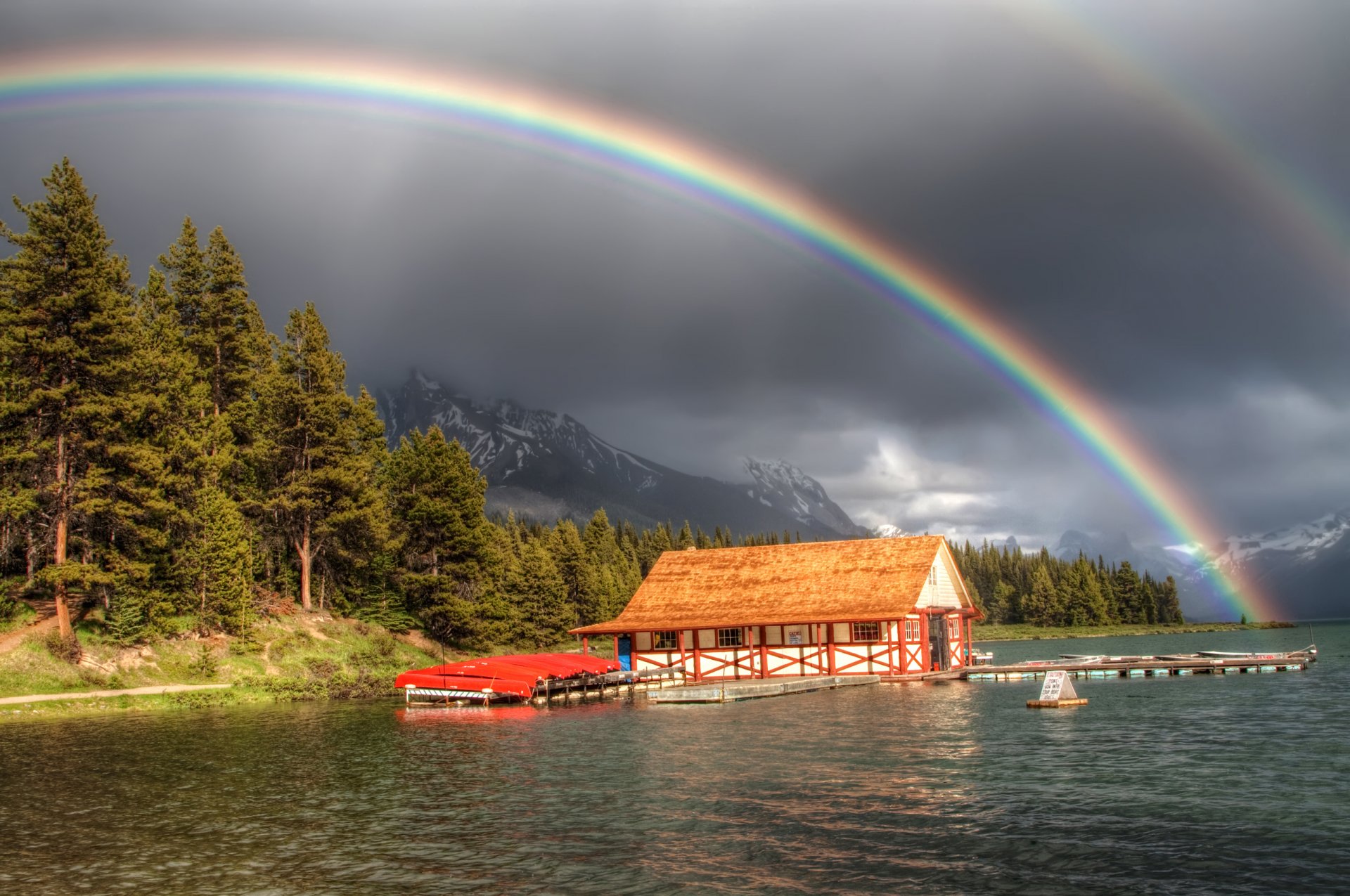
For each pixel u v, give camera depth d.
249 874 17.91
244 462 70.12
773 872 16.92
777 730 35.38
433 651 73.88
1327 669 62.19
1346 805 20.80
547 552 107.00
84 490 51.03
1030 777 24.77
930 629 62.12
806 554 63.59
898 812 21.19
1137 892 15.41
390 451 89.81
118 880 17.72
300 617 68.19
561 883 16.67
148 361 56.81
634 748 31.97
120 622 53.44
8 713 44.84
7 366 53.19
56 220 52.09
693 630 61.06
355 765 30.22
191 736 38.25
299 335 73.31
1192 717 36.38
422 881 17.14
